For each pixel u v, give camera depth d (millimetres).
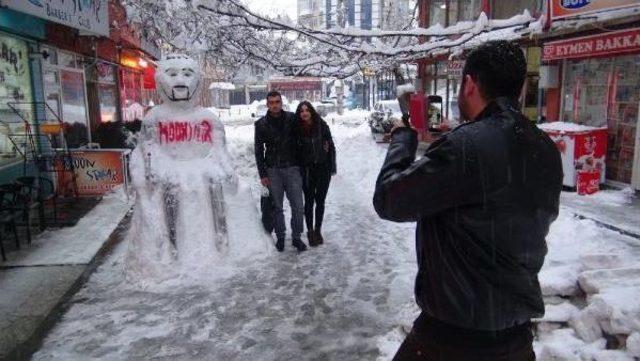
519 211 1637
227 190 5773
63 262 5340
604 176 8781
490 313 1664
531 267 1703
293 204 5973
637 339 2885
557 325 3467
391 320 4199
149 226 5172
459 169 1613
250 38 11039
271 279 5113
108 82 14000
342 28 9812
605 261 4094
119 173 8852
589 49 8695
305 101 5867
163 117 5578
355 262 5582
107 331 4082
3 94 7430
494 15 14766
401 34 9820
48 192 8508
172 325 4176
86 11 8805
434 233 1753
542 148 1726
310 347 3801
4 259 5406
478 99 1784
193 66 5641
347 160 13320
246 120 41562
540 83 10586
